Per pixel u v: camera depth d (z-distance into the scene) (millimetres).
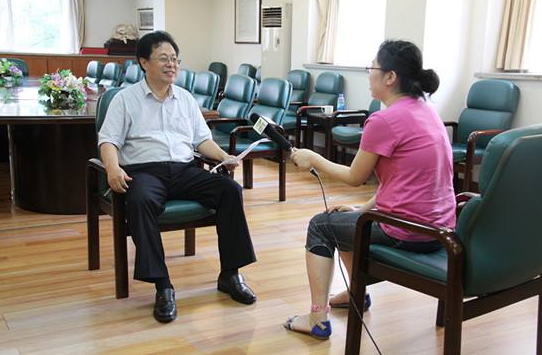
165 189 2545
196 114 2854
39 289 2648
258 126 2305
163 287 2420
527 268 1784
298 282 2805
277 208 4137
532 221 1699
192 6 9031
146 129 2674
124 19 10500
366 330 2211
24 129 3799
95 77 7648
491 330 2344
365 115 5445
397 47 1950
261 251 3232
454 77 4750
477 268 1660
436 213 1916
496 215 1624
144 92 2672
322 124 5406
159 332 2271
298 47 6668
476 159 4145
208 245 3295
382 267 1898
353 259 1948
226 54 8984
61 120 3414
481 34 4648
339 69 6062
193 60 9211
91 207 2830
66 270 2885
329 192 4625
